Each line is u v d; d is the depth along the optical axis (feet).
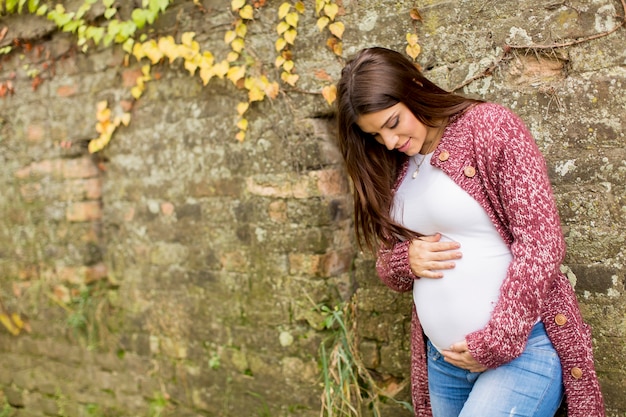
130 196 9.98
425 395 6.48
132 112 9.70
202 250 9.22
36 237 11.09
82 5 9.59
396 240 6.17
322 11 7.72
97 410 10.67
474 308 5.37
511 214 5.04
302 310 8.32
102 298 10.52
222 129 8.78
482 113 5.30
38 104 10.70
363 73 5.40
